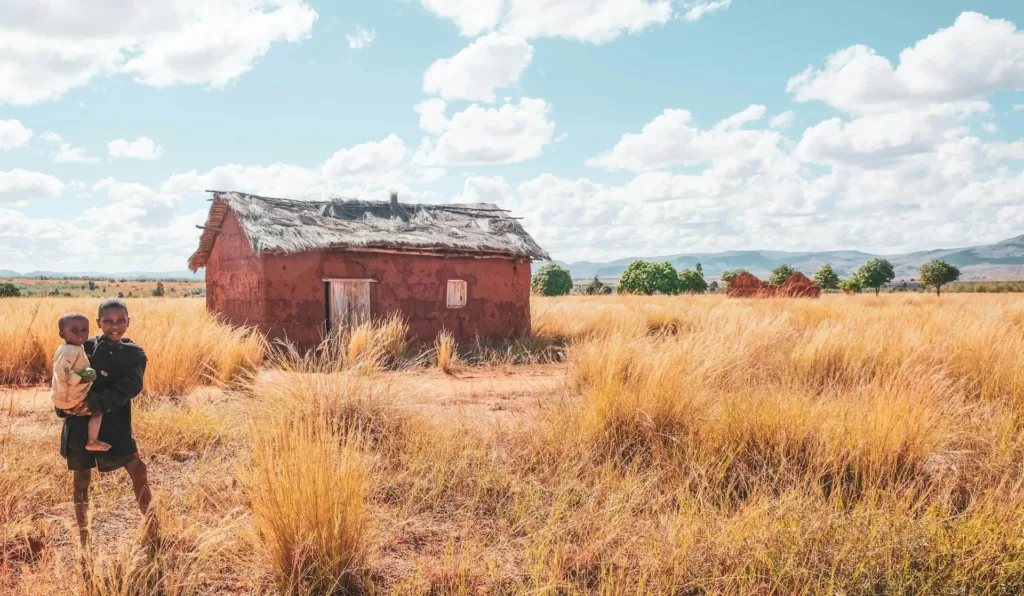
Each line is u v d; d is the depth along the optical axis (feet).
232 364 32.78
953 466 18.21
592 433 21.03
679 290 317.01
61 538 14.55
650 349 26.94
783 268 395.34
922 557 13.38
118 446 13.94
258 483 14.99
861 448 18.38
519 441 21.07
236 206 49.14
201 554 13.51
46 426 22.80
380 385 23.73
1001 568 12.91
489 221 61.93
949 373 28.22
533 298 79.71
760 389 24.38
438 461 19.15
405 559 14.39
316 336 47.60
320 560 13.24
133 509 16.16
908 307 58.18
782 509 15.06
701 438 20.04
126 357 13.91
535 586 12.83
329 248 47.96
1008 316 47.21
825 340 31.32
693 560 13.51
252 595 12.71
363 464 16.96
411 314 52.11
